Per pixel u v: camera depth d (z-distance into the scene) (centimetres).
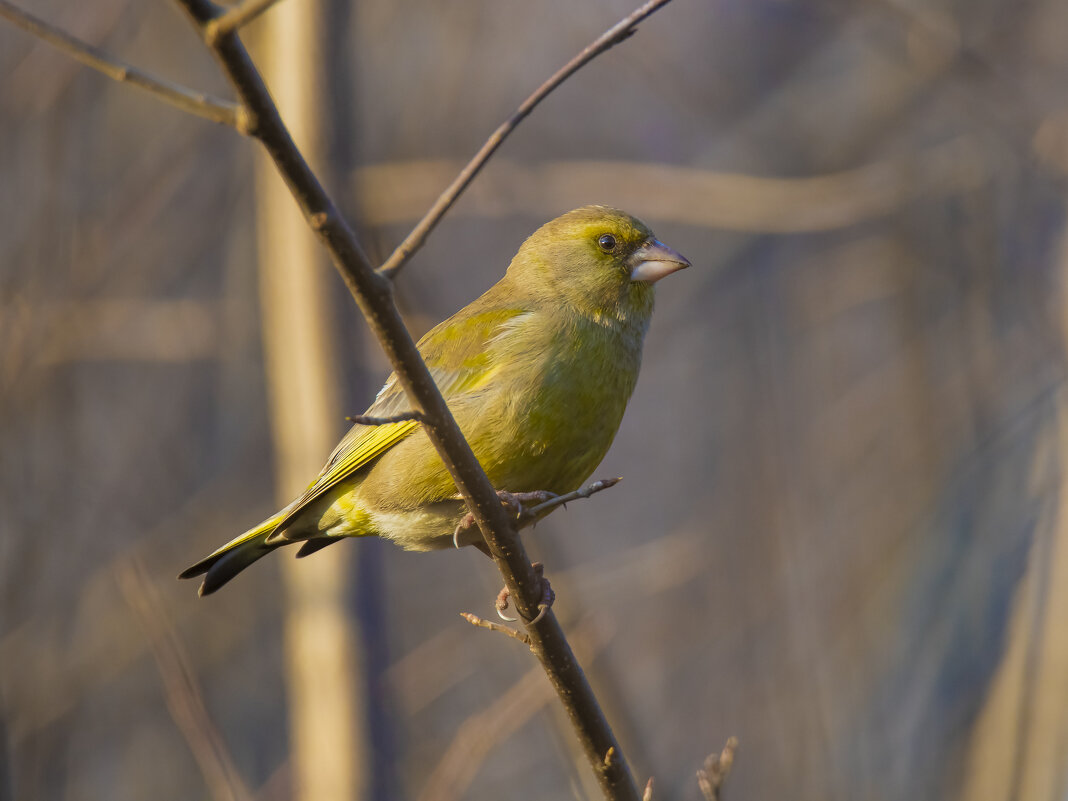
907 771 1272
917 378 1566
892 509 1491
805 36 1892
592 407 747
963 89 1471
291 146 430
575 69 481
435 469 724
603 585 1334
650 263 775
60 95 1327
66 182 1357
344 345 1155
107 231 1355
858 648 1380
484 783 1515
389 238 1190
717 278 1789
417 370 502
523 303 762
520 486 744
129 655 1354
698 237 1811
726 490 1516
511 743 1546
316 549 823
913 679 1339
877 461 1557
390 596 1550
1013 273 1477
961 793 1127
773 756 1251
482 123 1599
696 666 1371
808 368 1650
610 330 765
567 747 902
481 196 1238
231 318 1375
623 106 1831
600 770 590
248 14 389
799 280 1706
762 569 1365
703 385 1797
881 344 1739
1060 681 1059
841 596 1426
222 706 1494
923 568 1411
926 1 1623
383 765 1142
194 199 1516
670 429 1822
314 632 1148
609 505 1806
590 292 764
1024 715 1071
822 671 1308
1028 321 1434
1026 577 1137
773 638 1324
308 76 1119
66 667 1331
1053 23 1644
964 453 1491
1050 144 1280
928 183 1332
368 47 1468
